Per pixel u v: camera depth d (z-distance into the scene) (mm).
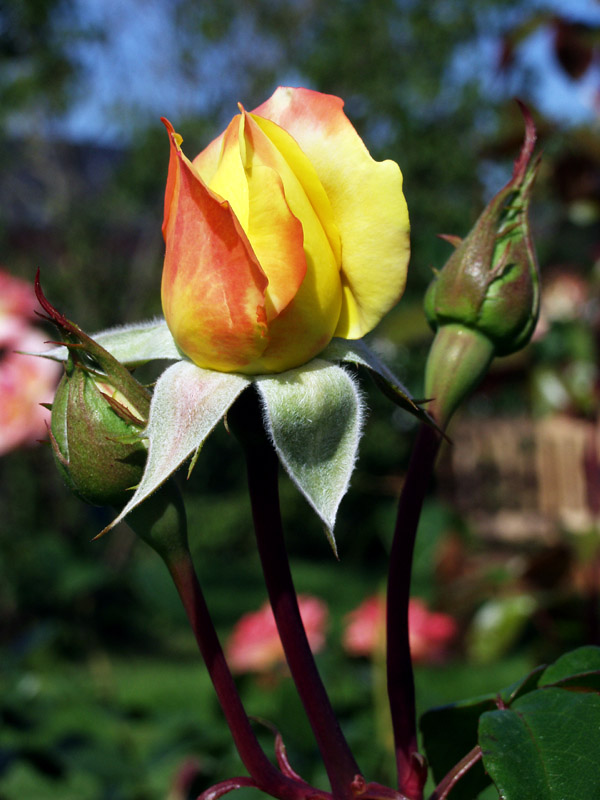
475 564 644
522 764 156
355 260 161
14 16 2168
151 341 175
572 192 595
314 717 164
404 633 178
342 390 159
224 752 455
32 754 469
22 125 2363
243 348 154
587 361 572
